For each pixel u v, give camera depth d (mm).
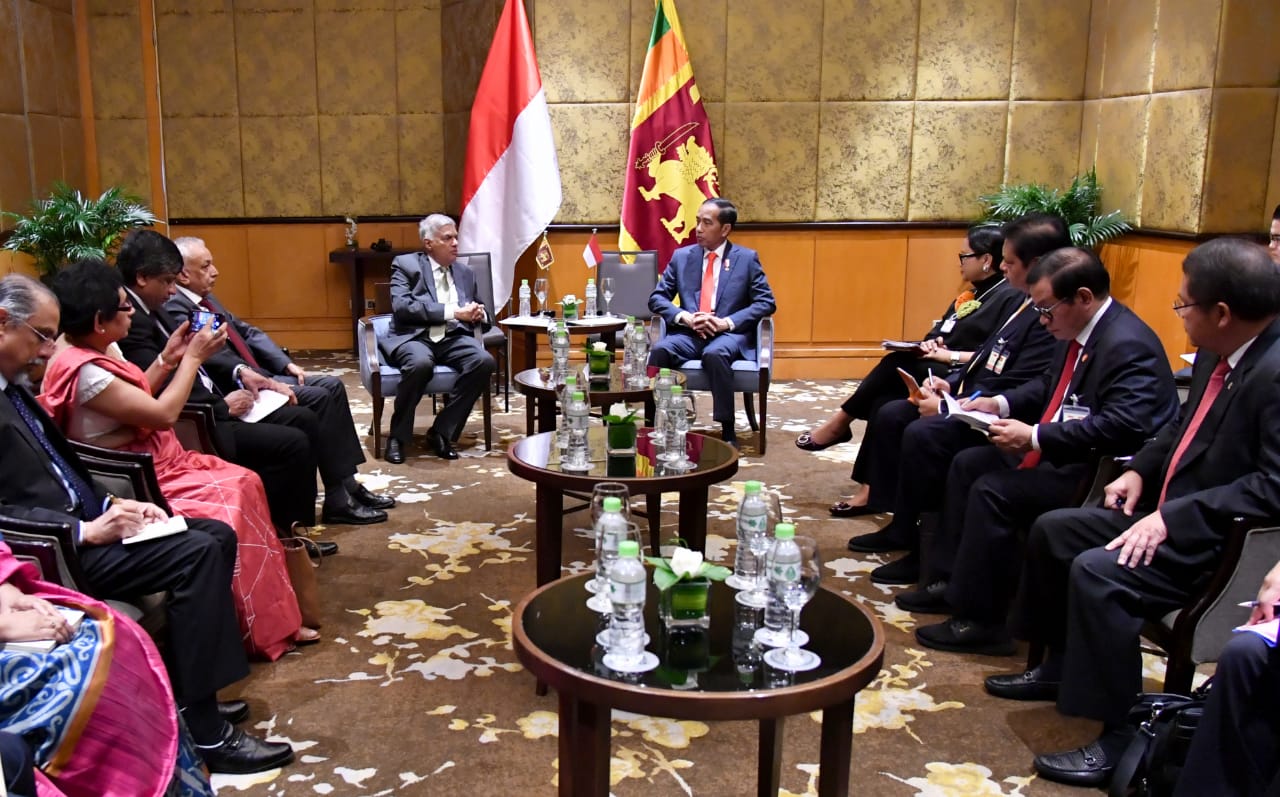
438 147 8828
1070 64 7406
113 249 7262
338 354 8852
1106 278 3201
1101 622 2557
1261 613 2236
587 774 2033
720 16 7285
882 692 3066
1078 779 2559
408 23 8633
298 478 3992
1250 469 2539
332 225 8867
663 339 5906
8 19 7293
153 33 8500
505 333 7355
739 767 2648
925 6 7324
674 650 2062
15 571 2230
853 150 7488
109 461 2848
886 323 7742
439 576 3979
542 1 7223
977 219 7562
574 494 3607
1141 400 3037
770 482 5207
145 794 2150
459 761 2670
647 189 7285
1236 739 2053
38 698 2080
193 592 2582
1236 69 5820
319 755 2699
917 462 3869
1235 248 2516
